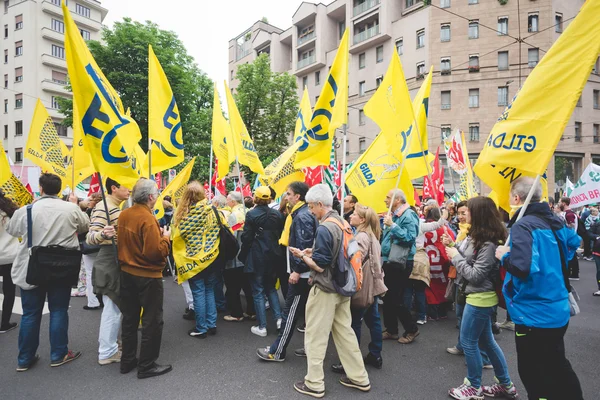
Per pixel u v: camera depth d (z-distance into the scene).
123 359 3.53
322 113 4.37
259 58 25.02
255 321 5.18
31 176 10.41
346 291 3.07
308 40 36.75
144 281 3.41
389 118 4.41
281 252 4.63
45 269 3.43
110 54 18.09
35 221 3.47
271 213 4.59
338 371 3.63
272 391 3.25
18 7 34.34
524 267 2.30
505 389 3.13
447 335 4.70
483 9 26.08
